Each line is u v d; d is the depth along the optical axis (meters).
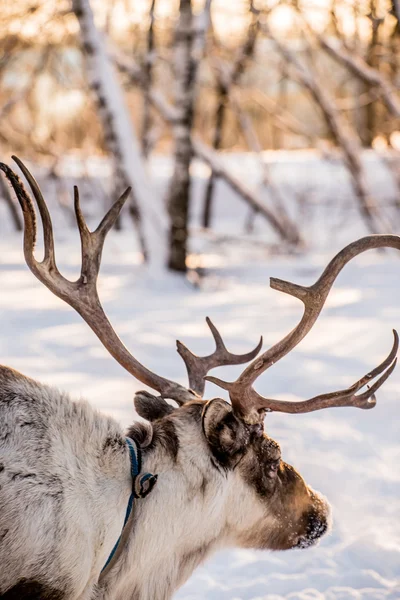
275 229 20.42
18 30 17.45
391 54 18.66
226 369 9.21
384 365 3.99
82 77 19.95
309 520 4.11
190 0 15.13
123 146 15.67
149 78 17.23
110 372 8.94
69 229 24.95
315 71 20.36
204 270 16.86
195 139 19.66
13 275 16.16
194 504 3.76
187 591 4.91
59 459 3.51
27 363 9.19
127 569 3.66
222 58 20.59
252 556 5.44
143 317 12.00
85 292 4.26
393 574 5.23
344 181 25.48
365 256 18.70
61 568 3.39
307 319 3.85
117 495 3.61
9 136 23.64
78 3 15.34
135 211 15.73
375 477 6.59
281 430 7.49
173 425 3.84
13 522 3.34
